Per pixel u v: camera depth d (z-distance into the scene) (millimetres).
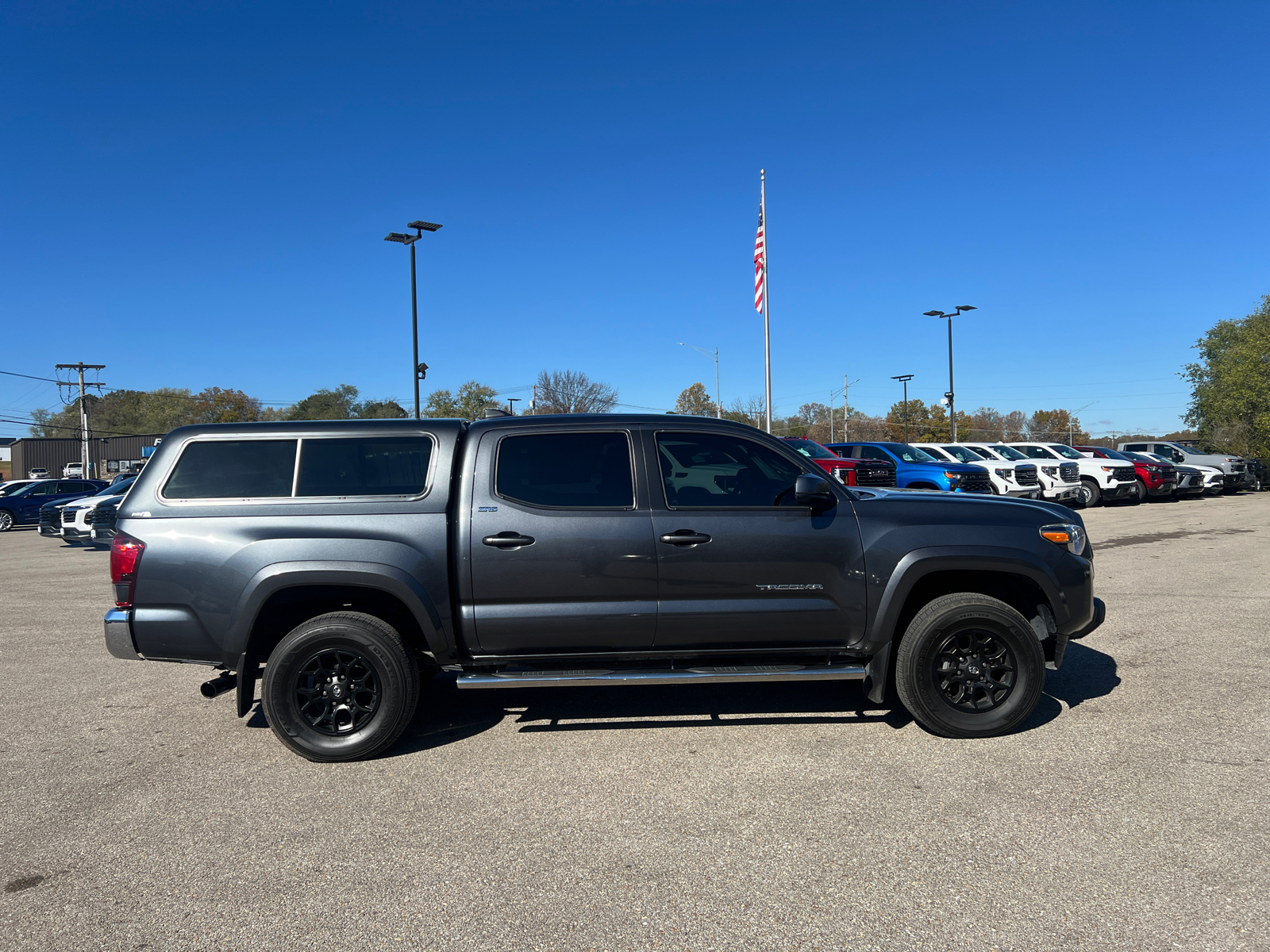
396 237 25672
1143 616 7586
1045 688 5395
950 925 2717
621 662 4570
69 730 4953
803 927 2729
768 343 24297
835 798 3752
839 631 4539
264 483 4480
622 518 4461
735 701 5277
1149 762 4094
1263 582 9352
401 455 4562
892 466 18234
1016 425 109688
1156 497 24266
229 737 4805
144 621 4359
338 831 3531
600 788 3939
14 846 3439
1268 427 29203
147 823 3643
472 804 3783
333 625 4328
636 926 2756
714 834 3428
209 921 2846
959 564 4473
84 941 2742
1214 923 2695
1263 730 4531
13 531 25094
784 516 4527
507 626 4434
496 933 2736
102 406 86438
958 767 4086
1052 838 3320
